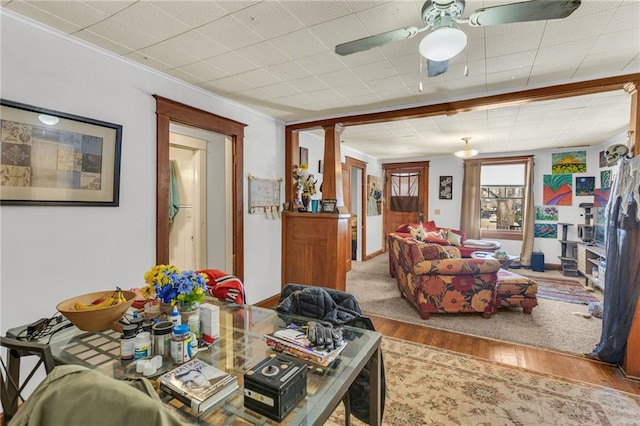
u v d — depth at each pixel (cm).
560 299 421
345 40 215
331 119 401
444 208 720
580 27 196
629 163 240
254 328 152
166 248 272
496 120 413
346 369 117
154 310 151
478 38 209
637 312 232
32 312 192
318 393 103
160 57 240
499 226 671
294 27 199
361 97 330
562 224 584
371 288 479
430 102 341
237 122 349
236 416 91
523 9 142
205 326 136
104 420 63
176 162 417
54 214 202
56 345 130
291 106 362
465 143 562
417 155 714
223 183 424
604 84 266
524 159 629
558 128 451
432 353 271
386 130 473
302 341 127
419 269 346
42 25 193
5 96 180
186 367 108
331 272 395
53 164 200
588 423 185
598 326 331
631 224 236
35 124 192
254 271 383
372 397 138
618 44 216
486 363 254
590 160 573
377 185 767
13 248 185
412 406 199
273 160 412
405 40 214
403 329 326
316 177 518
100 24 195
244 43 219
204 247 422
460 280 349
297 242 420
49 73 198
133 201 248
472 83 289
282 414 89
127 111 243
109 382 69
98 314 133
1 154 179
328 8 179
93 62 221
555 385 223
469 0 175
